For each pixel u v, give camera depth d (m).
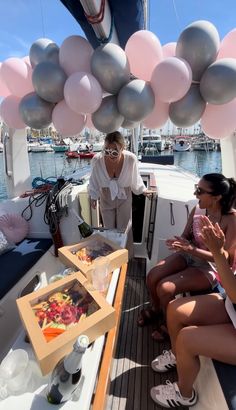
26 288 1.89
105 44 1.34
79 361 0.79
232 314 1.17
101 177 2.28
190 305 1.30
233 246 1.34
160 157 5.66
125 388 1.43
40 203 2.32
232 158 1.99
